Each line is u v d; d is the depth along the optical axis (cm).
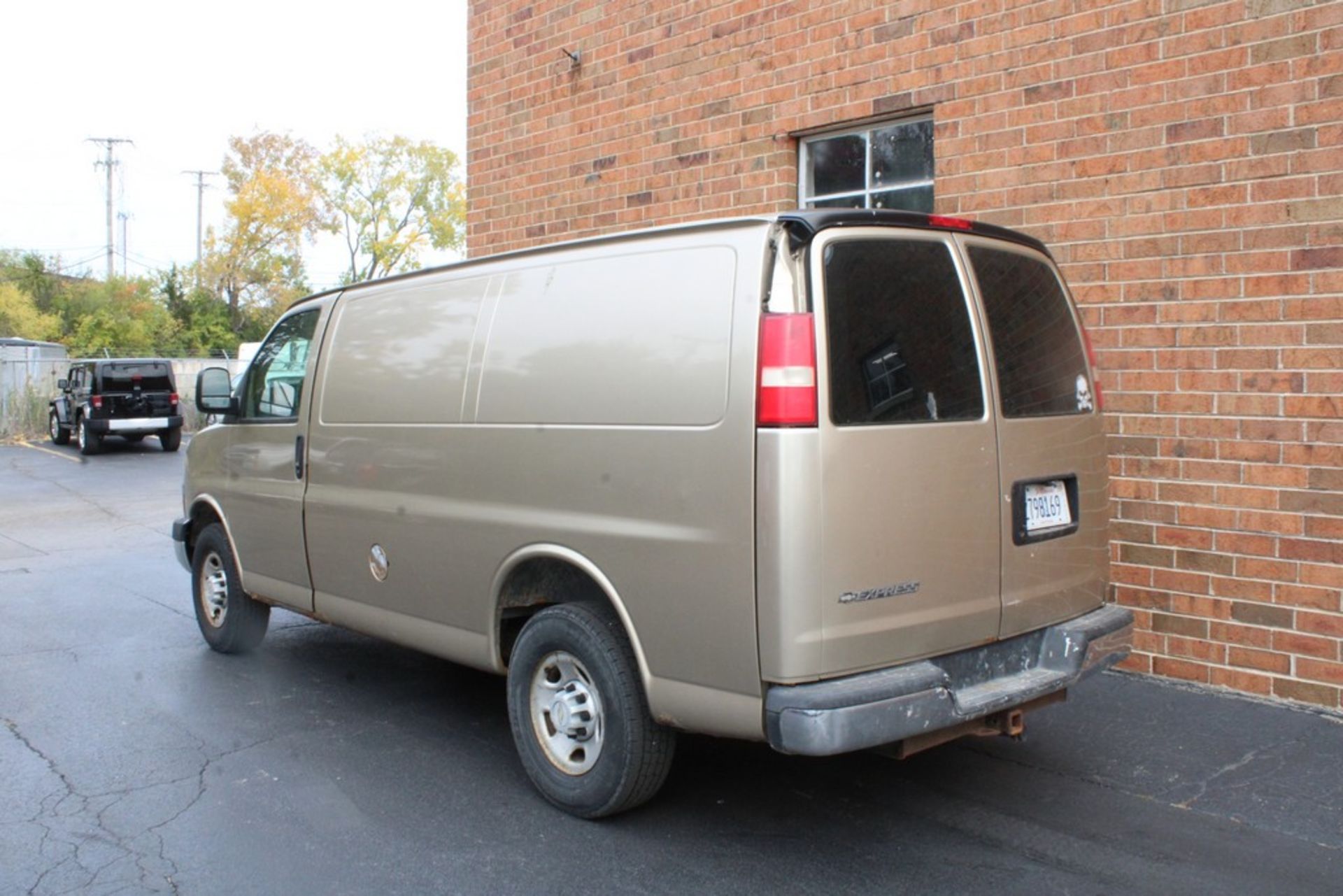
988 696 382
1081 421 442
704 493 363
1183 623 572
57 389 2716
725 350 363
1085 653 414
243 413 634
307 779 470
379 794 454
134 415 2286
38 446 2509
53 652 683
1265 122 536
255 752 504
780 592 342
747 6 767
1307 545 530
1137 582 586
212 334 5509
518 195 956
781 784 459
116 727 539
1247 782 451
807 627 343
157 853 399
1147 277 577
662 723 388
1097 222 595
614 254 414
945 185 661
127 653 681
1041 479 414
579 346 416
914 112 688
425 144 5859
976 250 414
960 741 504
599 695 409
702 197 805
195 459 680
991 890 366
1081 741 500
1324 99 517
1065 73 605
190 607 818
